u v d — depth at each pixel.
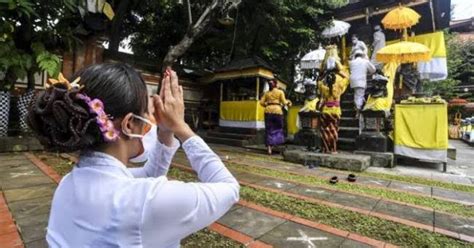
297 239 2.43
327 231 2.61
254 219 2.83
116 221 0.60
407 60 7.52
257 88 9.28
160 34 11.78
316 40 10.80
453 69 19.73
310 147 7.02
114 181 0.65
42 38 5.90
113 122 0.68
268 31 10.74
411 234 2.62
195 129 11.04
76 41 6.64
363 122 6.69
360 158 5.71
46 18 5.56
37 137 0.66
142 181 0.66
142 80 0.76
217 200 0.70
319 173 5.24
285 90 11.11
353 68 7.39
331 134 6.46
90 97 0.66
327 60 6.68
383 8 9.05
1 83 5.69
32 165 4.58
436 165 6.66
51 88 0.65
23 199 3.06
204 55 12.72
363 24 9.86
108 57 8.94
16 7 4.43
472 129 14.97
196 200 0.66
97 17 7.19
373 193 3.96
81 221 0.63
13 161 4.84
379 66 8.69
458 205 3.57
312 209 3.17
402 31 9.05
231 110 9.89
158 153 0.93
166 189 0.64
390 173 5.55
